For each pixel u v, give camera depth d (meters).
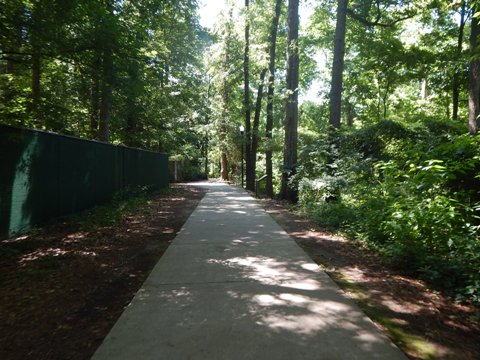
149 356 2.75
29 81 11.92
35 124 9.35
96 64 8.66
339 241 6.76
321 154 12.07
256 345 2.88
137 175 14.66
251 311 3.56
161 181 19.34
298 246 6.34
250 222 8.89
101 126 13.59
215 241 6.76
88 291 4.23
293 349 2.82
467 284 4.13
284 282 4.43
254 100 25.86
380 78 20.38
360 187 9.04
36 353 2.85
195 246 6.36
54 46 7.63
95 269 5.08
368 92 22.64
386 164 6.93
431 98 21.42
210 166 44.09
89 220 8.56
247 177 20.92
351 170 10.05
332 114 12.55
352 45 22.02
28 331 3.23
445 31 18.23
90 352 2.87
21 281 4.55
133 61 9.73
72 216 8.95
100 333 3.19
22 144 7.00
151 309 3.63
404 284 4.40
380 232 6.19
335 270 4.97
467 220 5.47
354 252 5.95
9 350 2.90
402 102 24.59
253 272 4.85
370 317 3.46
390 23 16.31
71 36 7.92
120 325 3.28
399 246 5.02
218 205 12.59
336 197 10.41
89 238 7.01
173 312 3.55
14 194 6.75
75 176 9.27
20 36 7.05
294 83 14.00
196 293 4.08
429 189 6.13
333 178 10.04
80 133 15.03
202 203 13.20
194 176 34.31
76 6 6.98
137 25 10.33
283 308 3.63
